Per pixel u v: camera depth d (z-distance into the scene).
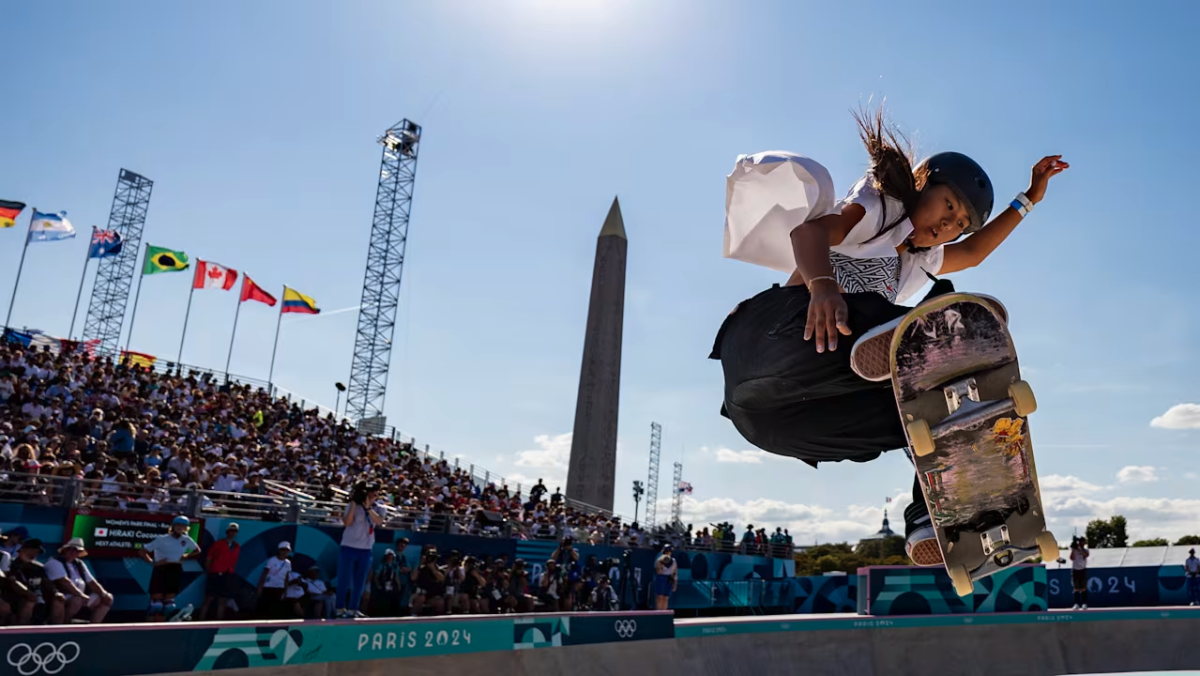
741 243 2.67
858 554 54.16
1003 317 2.19
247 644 9.15
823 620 16.83
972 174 2.67
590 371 34.41
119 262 48.47
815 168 2.45
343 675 10.12
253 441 21.44
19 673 7.52
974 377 2.22
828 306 2.29
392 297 45.84
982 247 3.25
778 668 15.83
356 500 11.17
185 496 14.02
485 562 17.36
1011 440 2.25
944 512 2.35
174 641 8.58
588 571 19.05
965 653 18.42
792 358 2.49
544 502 26.78
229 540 14.10
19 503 12.18
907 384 2.25
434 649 10.84
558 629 12.41
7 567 10.61
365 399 43.97
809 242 2.41
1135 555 30.62
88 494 13.28
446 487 24.84
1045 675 18.94
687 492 58.22
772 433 2.81
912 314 2.19
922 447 2.24
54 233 30.56
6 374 18.44
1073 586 21.80
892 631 17.78
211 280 35.16
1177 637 20.23
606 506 33.28
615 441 34.19
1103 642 19.75
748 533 29.98
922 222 2.73
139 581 13.12
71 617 10.64
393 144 47.59
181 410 22.31
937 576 19.52
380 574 15.22
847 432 2.72
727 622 15.15
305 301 36.09
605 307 35.16
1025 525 2.34
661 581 18.95
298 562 15.16
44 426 16.98
